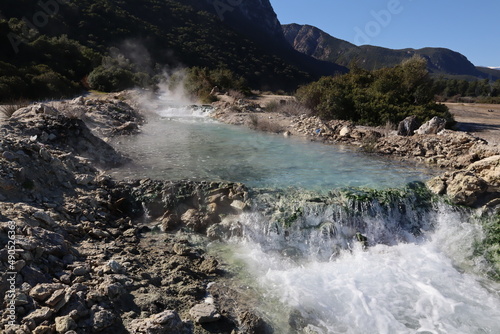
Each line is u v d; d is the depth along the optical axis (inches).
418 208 367.9
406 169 476.4
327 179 416.5
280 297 240.8
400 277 278.1
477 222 354.0
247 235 318.0
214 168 442.0
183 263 262.5
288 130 747.4
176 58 2370.8
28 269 191.9
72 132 430.6
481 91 2496.3
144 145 557.3
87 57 1681.8
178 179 382.0
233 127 789.2
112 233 288.7
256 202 348.2
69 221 274.8
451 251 327.3
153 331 178.1
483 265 309.4
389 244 331.6
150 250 275.7
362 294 252.4
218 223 329.7
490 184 382.6
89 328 172.6
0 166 275.6
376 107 796.0
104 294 196.7
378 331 221.1
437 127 637.9
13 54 1328.7
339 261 303.0
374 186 394.3
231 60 2746.1
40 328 158.6
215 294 233.1
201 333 193.0
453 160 502.9
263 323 212.4
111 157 435.5
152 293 213.5
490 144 525.0
